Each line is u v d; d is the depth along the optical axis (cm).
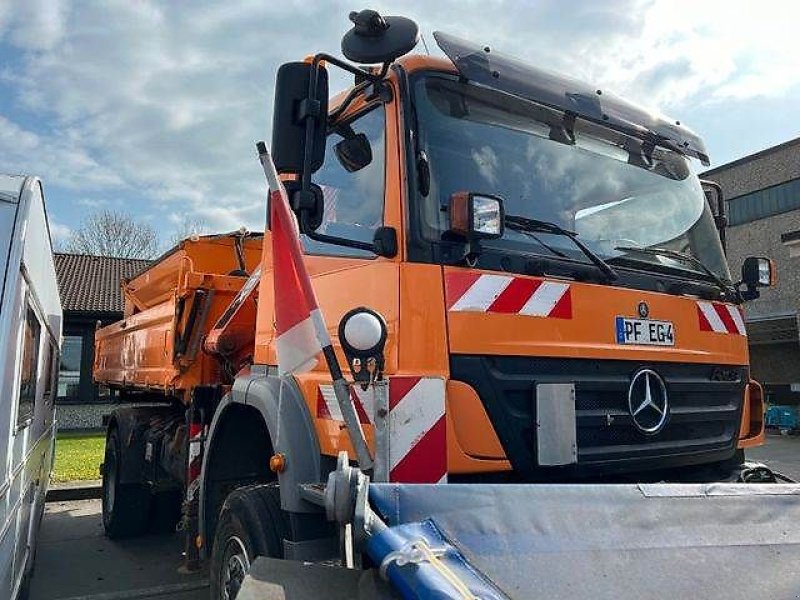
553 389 266
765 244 2147
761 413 363
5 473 288
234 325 463
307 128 272
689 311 331
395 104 282
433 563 156
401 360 253
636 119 356
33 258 350
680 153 382
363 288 279
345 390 237
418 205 265
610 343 292
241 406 369
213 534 365
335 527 277
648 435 296
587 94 337
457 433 247
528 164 306
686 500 204
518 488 190
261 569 164
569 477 274
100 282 2364
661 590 168
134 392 732
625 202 340
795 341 1978
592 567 171
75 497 963
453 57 288
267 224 387
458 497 183
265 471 371
